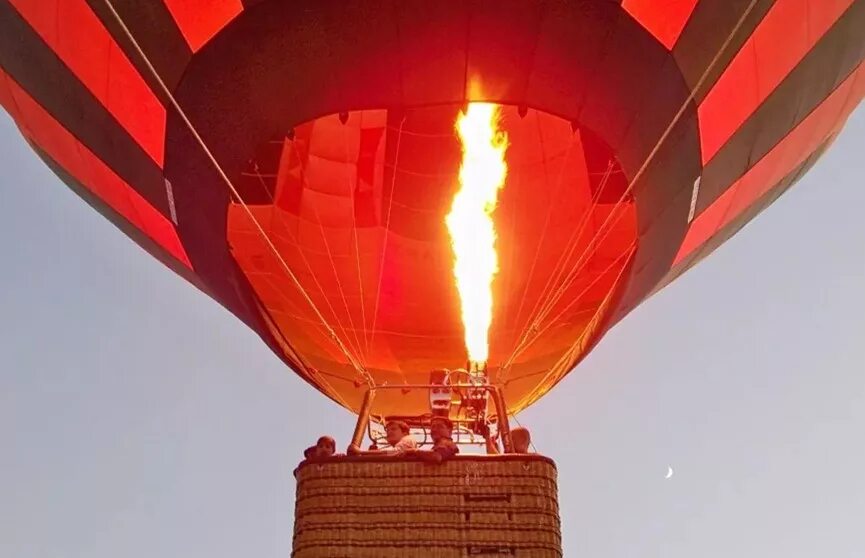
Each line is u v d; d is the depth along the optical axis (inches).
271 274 350.3
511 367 383.6
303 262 360.8
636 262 340.2
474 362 363.6
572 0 255.1
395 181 360.8
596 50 265.3
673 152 300.5
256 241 339.0
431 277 385.4
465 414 268.5
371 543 188.4
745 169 339.3
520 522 189.2
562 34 260.7
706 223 363.3
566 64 267.0
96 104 305.4
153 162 307.7
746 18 274.7
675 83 280.1
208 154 290.5
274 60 266.1
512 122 340.2
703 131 301.4
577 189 353.7
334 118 334.3
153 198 326.6
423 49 260.5
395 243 378.9
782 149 349.7
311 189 347.6
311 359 368.5
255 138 283.4
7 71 328.2
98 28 279.0
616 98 277.6
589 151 337.4
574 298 372.2
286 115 276.5
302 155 334.6
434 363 386.0
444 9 253.3
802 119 339.0
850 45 317.4
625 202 338.3
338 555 187.8
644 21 263.1
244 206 313.7
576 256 365.7
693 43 273.0
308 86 269.4
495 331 386.6
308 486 194.2
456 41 259.3
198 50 269.4
